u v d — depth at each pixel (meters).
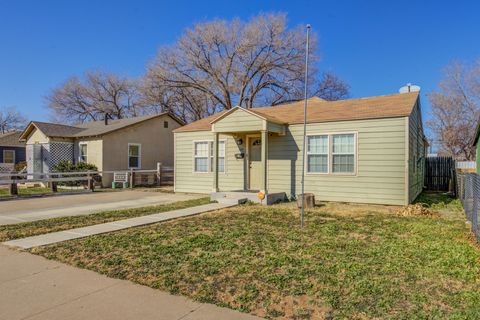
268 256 5.05
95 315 3.30
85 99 39.88
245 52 30.44
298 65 30.66
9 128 51.56
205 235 6.44
